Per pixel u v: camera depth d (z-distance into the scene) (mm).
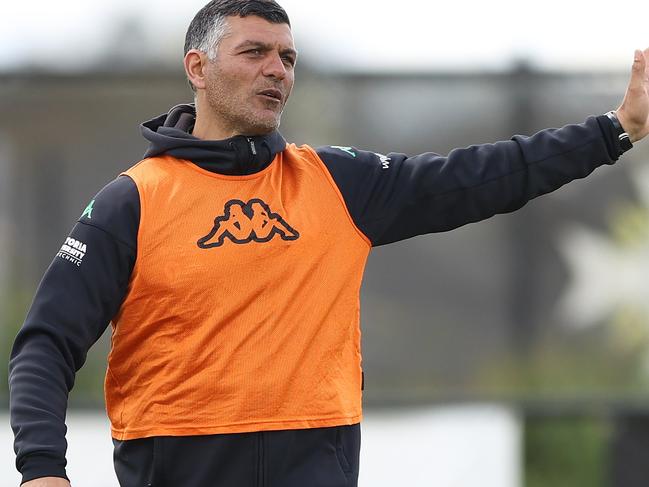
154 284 9758
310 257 9992
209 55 10289
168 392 9766
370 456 21297
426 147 22203
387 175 10539
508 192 10508
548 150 10516
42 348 9586
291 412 9734
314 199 10219
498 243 22312
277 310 9797
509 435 21719
